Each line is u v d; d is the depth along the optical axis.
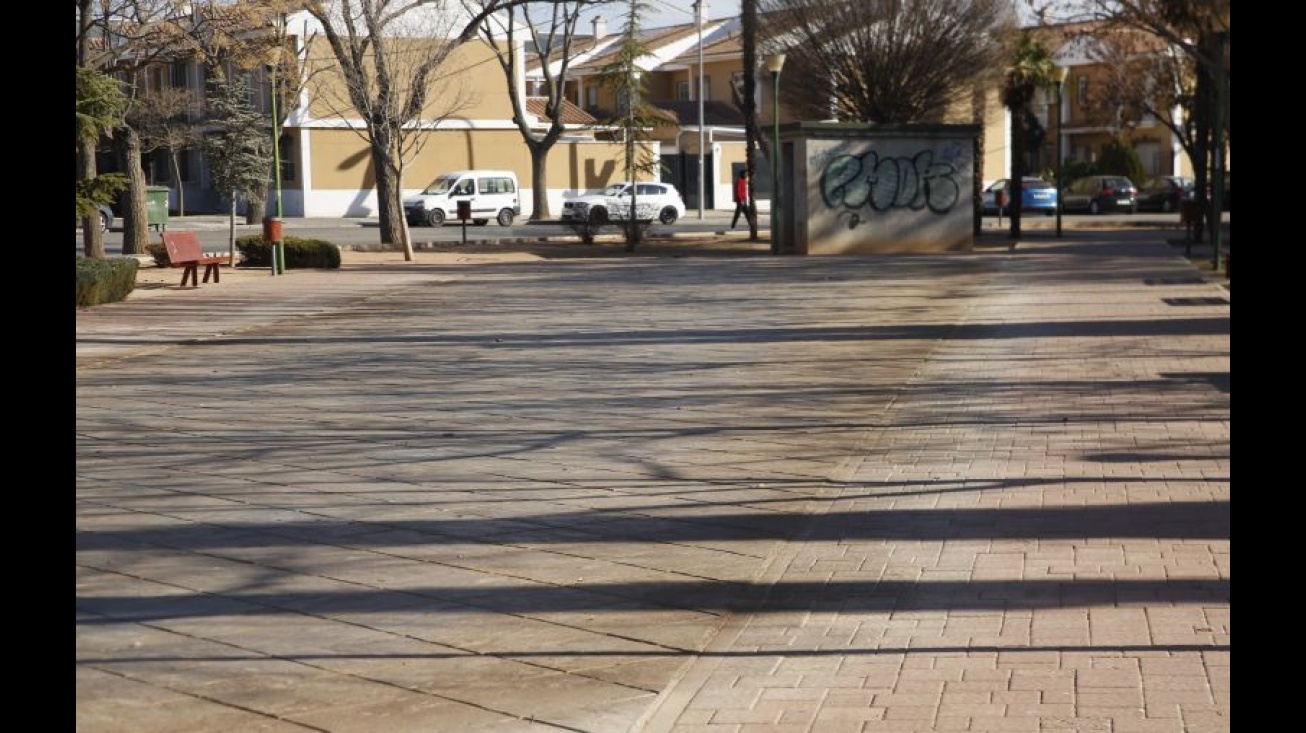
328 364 16.16
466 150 59.97
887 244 36.03
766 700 5.60
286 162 56.50
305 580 7.36
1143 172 68.50
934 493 9.24
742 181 46.41
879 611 6.73
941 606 6.76
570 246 39.41
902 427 11.72
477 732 5.30
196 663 6.06
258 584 7.28
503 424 12.08
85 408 13.00
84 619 6.66
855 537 8.17
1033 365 15.20
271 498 9.26
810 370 15.10
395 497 9.28
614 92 41.66
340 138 56.41
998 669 5.80
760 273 29.23
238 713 5.48
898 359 15.86
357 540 8.18
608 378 14.75
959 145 36.09
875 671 5.88
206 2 28.28
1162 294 22.98
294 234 45.47
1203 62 28.97
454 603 6.98
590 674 5.96
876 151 35.78
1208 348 16.30
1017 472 9.80
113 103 24.09
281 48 31.39
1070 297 22.81
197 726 5.34
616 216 52.91
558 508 8.98
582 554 7.89
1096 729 5.08
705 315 20.88
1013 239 41.16
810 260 33.28
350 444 11.19
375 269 31.39
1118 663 5.80
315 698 5.66
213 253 34.84
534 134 61.19
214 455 10.74
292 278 28.72
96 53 27.12
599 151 63.28
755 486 9.58
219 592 7.13
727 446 11.01
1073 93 78.12
